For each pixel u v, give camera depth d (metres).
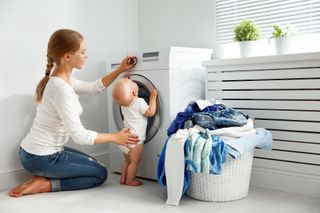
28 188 2.38
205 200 2.14
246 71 2.42
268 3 2.68
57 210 2.05
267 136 2.20
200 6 3.02
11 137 2.62
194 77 2.68
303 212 1.92
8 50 2.59
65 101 2.23
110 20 3.23
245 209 1.98
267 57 2.28
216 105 2.32
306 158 2.22
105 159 3.16
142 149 2.57
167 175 2.12
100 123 3.14
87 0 3.05
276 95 2.31
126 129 2.34
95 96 3.10
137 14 3.49
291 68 2.22
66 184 2.45
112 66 2.84
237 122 2.15
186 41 3.14
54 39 2.30
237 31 2.61
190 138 2.06
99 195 2.33
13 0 2.60
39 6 2.74
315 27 2.47
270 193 2.28
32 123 2.72
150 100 2.53
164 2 3.28
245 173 2.16
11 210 2.07
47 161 2.36
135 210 2.02
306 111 2.20
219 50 2.92
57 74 2.35
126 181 2.58
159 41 3.35
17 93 2.64
